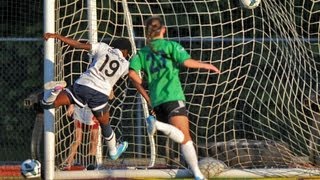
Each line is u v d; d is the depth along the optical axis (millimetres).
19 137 44000
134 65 28250
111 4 39156
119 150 32531
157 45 27891
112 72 31719
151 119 26844
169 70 27781
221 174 32625
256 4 35219
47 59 32250
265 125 38031
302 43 37375
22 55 43875
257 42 38094
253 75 39219
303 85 36469
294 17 38781
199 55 40406
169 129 27156
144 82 35188
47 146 32281
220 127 39906
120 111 38469
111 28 39500
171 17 40312
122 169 33438
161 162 36312
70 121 36281
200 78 39562
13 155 43781
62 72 35562
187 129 27781
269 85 37812
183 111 27766
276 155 35625
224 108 39406
